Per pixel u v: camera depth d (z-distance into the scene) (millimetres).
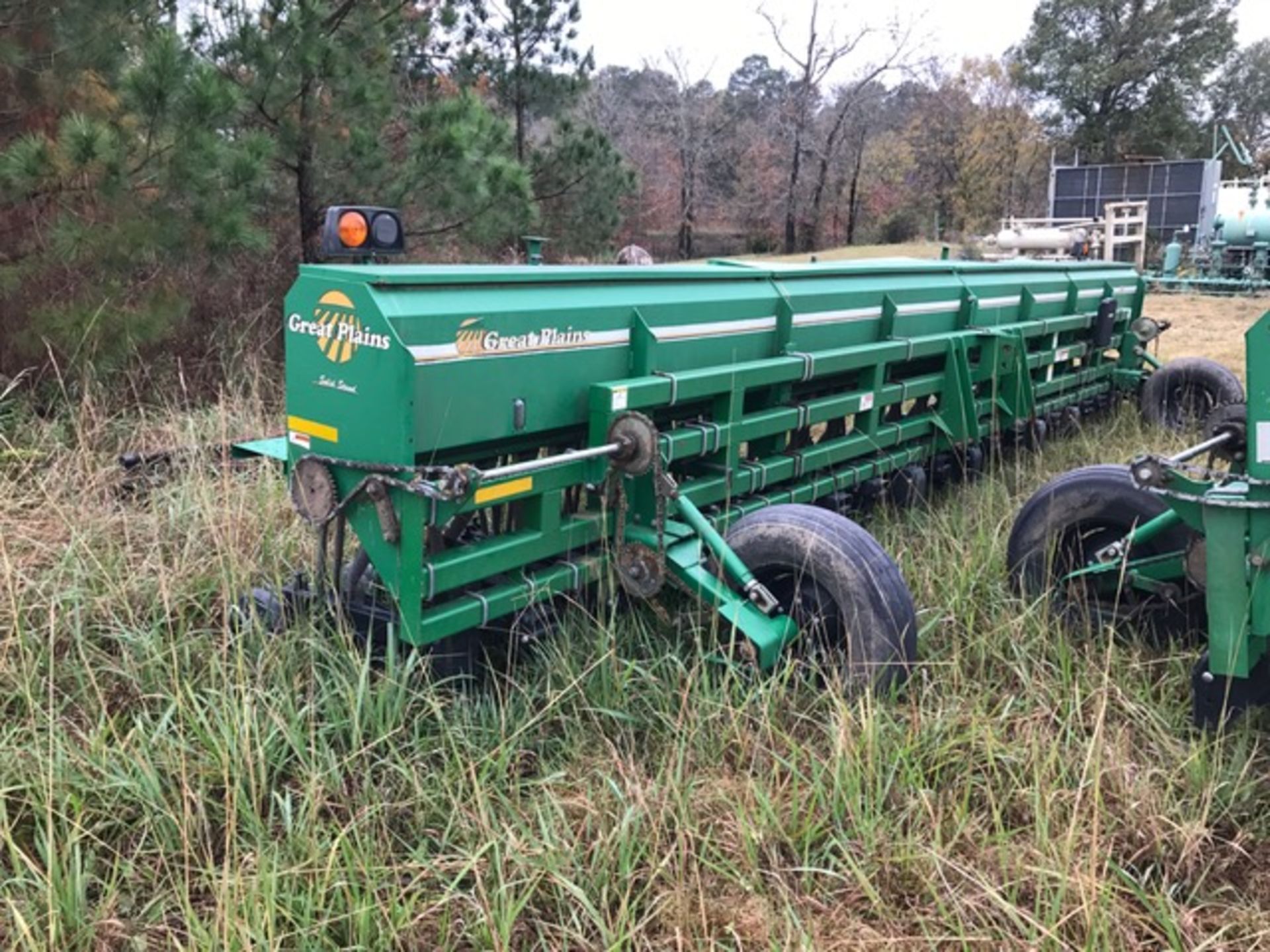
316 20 7703
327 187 8266
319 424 3301
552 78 13766
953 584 4297
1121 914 2584
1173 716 3500
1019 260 7516
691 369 4117
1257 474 3021
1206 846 2924
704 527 3578
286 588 3781
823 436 5367
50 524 4688
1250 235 20859
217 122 6680
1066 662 3662
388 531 3145
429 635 3191
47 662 3518
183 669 3514
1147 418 8320
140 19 6797
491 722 3287
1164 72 42562
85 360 6324
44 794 2803
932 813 2814
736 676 3389
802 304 4730
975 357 6297
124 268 6500
